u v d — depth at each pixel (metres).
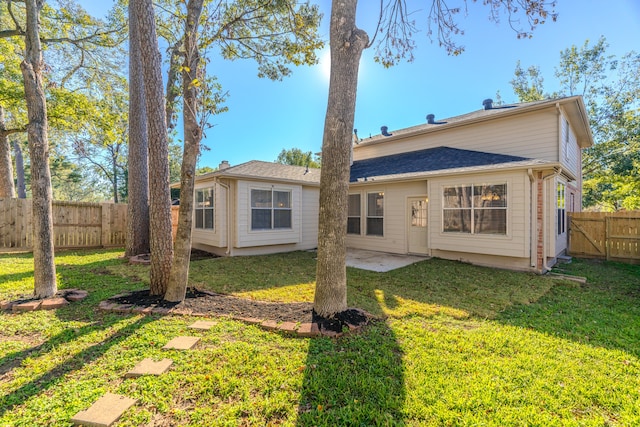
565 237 9.92
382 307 4.55
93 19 11.26
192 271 7.03
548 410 2.22
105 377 2.55
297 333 3.45
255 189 9.71
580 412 2.21
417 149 13.20
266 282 6.06
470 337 3.48
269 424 2.05
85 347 3.07
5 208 9.84
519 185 7.16
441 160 10.33
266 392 2.40
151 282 4.82
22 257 8.31
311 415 2.13
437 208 8.64
